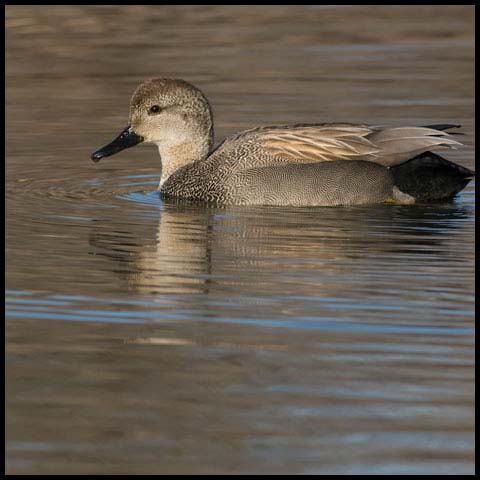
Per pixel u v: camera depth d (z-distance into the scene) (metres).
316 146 17.02
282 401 10.12
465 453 9.30
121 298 12.72
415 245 14.75
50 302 12.59
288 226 15.68
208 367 10.80
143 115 17.84
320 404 10.05
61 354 11.15
